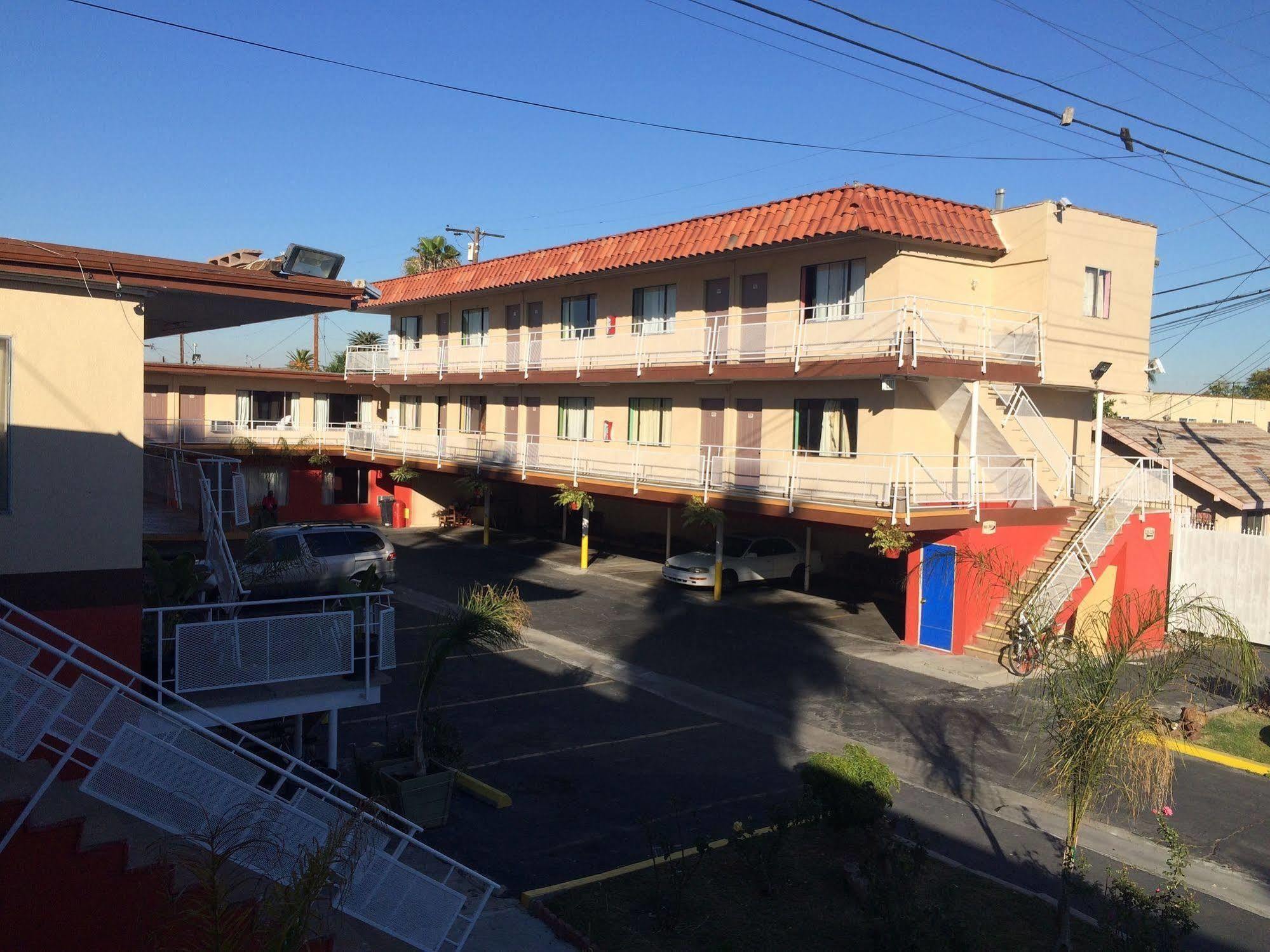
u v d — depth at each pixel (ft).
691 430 91.86
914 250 73.92
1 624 22.48
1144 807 42.91
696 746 49.14
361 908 25.41
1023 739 51.60
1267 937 31.91
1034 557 74.54
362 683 34.81
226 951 17.52
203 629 31.55
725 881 33.73
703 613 81.35
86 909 21.01
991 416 78.33
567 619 77.36
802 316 78.89
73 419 29.32
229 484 55.01
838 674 63.87
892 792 43.55
